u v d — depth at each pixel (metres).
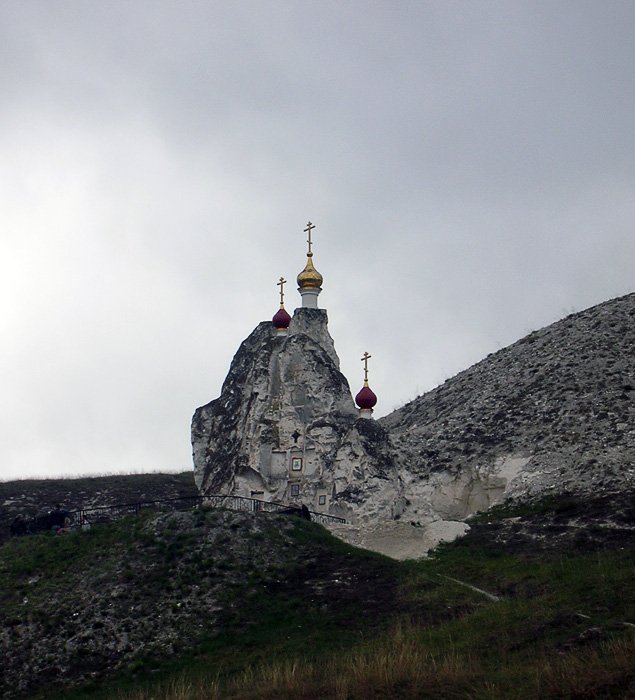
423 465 91.44
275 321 89.69
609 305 109.44
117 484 105.62
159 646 63.50
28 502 100.50
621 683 49.44
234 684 56.75
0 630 65.88
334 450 82.88
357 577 69.06
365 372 84.12
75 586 69.06
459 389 107.00
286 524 74.62
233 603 66.56
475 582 68.12
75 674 62.16
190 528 72.94
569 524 75.75
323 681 54.81
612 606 58.88
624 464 83.06
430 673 53.44
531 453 88.19
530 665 53.25
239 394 89.81
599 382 94.81
